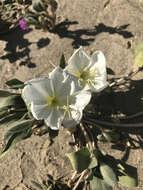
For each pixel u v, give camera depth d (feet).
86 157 0.58
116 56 0.88
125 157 0.75
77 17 0.97
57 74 0.56
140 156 0.74
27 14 0.89
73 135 0.77
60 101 0.60
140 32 0.90
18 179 0.77
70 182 0.73
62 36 0.95
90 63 0.62
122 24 0.92
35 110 0.55
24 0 1.01
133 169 0.59
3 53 0.95
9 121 0.65
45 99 0.59
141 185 0.72
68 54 0.92
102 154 0.62
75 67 0.61
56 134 0.62
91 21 0.95
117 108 0.80
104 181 0.59
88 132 0.78
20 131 0.60
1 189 0.77
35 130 0.77
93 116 0.80
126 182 0.57
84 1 0.99
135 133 0.77
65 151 0.78
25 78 0.90
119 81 0.80
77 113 0.58
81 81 0.61
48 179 0.76
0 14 1.03
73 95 0.59
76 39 0.93
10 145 0.59
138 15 0.93
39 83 0.56
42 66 0.91
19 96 0.66
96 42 0.92
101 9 0.97
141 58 0.68
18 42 0.97
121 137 0.77
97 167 0.61
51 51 0.93
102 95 0.82
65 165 0.77
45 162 0.78
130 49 0.88
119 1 0.96
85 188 0.73
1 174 0.78
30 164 0.78
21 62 0.93
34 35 0.97
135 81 0.82
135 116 0.78
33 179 0.77
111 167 0.60
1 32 1.00
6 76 0.92
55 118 0.58
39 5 0.84
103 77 0.60
